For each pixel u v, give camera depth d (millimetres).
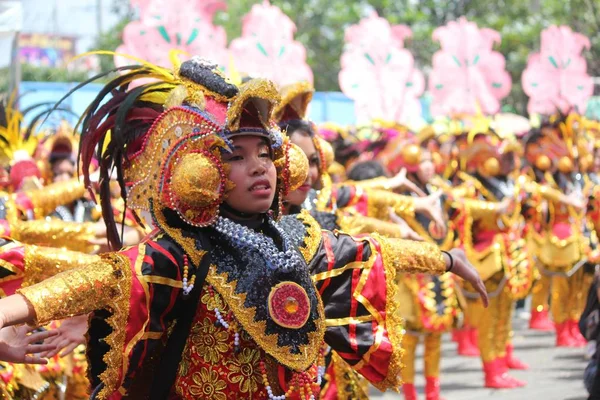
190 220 2914
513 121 11742
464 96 11297
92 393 2930
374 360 3197
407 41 26000
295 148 3197
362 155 8648
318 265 3176
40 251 3881
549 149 10719
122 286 2787
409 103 9695
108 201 3346
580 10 22547
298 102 4523
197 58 3045
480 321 8539
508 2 25562
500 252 8484
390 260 3262
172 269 2879
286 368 2996
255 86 2865
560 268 10617
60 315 2707
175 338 2918
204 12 6609
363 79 9594
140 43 6352
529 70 12750
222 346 2947
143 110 3164
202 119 2908
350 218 4766
